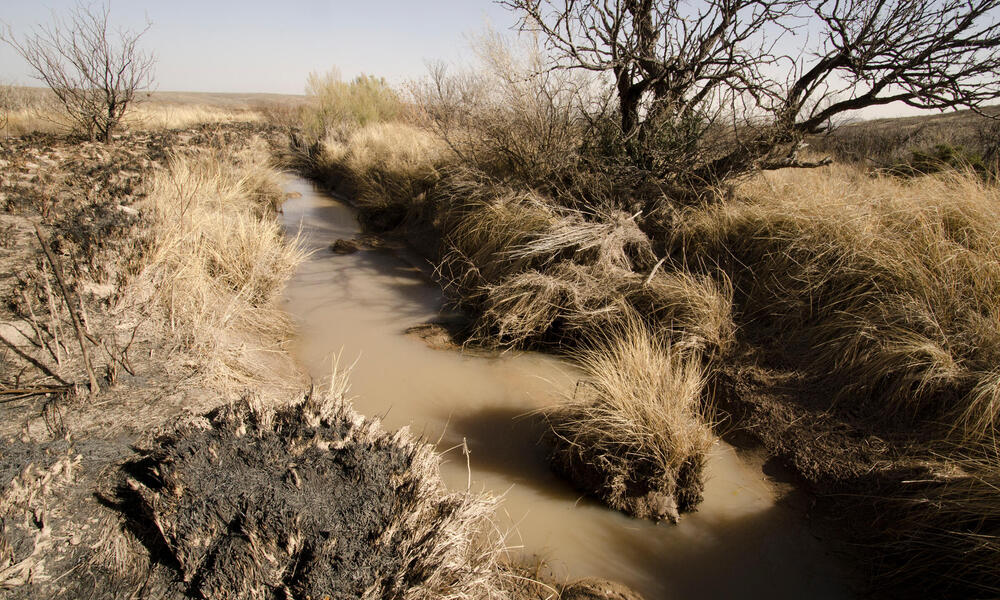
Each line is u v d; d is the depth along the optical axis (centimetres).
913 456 344
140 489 250
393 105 1858
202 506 236
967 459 324
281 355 487
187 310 452
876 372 391
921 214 467
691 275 543
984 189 496
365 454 271
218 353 410
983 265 411
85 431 302
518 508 344
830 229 495
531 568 300
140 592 218
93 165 881
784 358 450
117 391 342
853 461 358
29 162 866
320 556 221
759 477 373
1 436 288
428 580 229
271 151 1667
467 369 503
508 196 705
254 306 547
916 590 287
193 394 354
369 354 518
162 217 589
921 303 407
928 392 366
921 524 304
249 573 215
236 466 255
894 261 439
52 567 222
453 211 787
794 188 595
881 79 523
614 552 317
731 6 557
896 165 688
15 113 1650
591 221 615
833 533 328
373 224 970
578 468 361
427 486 275
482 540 311
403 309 625
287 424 288
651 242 601
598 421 363
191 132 1700
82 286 446
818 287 468
